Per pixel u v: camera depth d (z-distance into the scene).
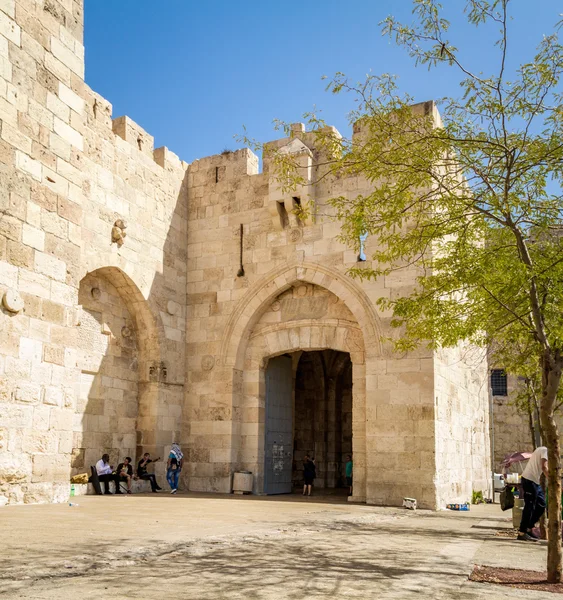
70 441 16.02
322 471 35.62
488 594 6.89
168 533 10.29
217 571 7.48
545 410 9.26
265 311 24.64
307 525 13.05
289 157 14.02
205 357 24.78
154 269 23.89
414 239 12.30
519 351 17.72
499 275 11.47
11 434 14.38
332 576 7.47
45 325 15.48
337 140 12.60
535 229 12.15
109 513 13.57
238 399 24.33
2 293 14.38
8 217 14.69
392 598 6.38
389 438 20.92
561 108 10.78
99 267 21.14
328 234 23.31
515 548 11.11
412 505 19.67
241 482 23.42
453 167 14.74
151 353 23.72
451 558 9.34
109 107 22.19
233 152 25.86
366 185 22.78
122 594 6.02
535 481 12.55
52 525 10.88
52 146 16.16
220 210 25.64
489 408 32.47
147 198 23.78
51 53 16.39
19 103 15.24
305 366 36.75
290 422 26.25
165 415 23.77
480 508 22.34
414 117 12.30
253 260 24.61
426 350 20.92
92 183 21.03
